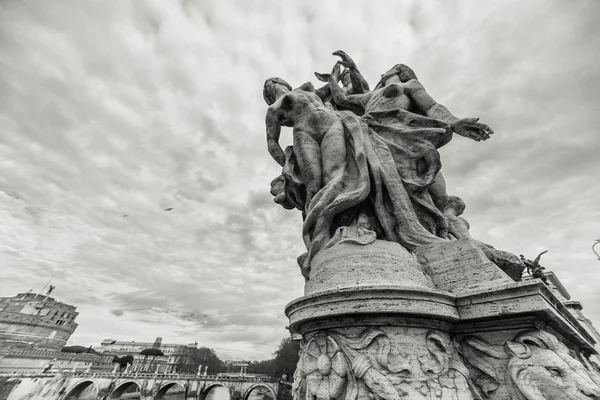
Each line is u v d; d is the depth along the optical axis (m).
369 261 3.25
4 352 50.53
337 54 6.73
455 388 2.39
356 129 4.54
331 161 4.45
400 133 4.58
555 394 2.14
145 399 40.47
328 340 2.74
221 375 46.94
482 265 3.03
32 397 39.19
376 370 2.42
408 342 2.56
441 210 4.95
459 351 2.71
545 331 2.45
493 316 2.55
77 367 55.25
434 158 4.31
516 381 2.30
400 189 4.05
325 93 6.82
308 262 4.05
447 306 2.70
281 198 5.28
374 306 2.62
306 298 2.88
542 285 2.42
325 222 4.02
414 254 3.60
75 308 76.06
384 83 6.00
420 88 5.21
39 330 63.72
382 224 3.93
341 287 2.76
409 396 2.27
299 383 2.91
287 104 5.41
